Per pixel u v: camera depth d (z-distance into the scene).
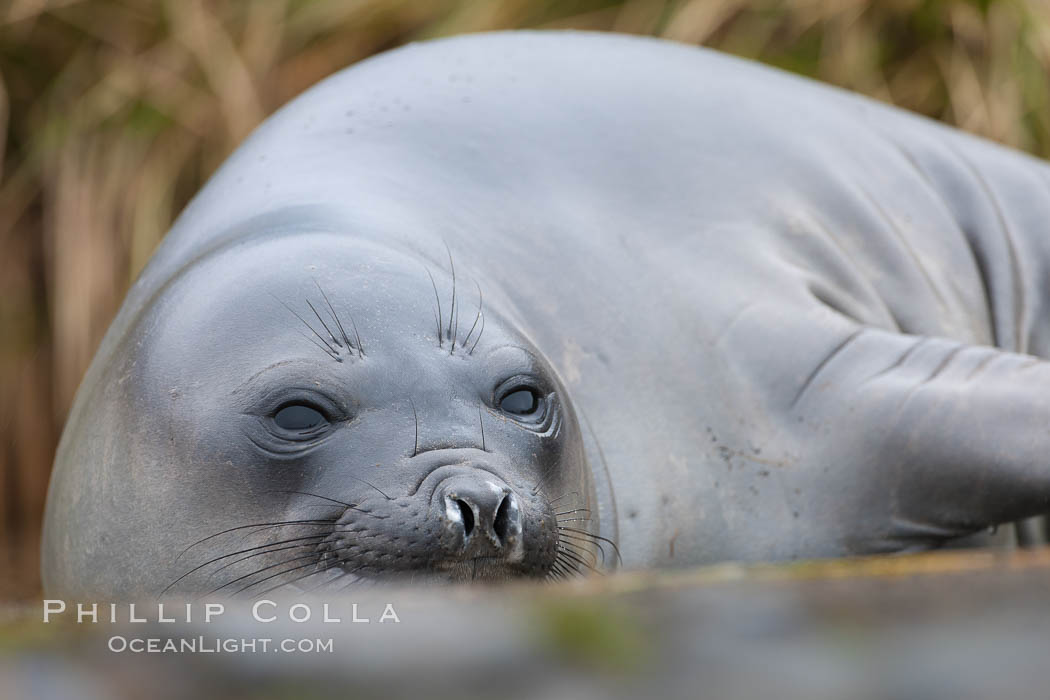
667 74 16.66
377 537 10.17
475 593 6.36
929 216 17.28
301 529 10.62
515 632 5.12
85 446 12.25
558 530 10.84
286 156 14.39
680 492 13.77
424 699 4.43
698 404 14.13
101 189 26.39
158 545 11.32
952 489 13.97
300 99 15.78
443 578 9.95
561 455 11.58
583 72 16.23
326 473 10.67
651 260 14.71
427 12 27.30
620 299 14.25
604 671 4.64
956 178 17.89
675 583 6.28
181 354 11.53
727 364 14.44
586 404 13.50
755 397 14.41
